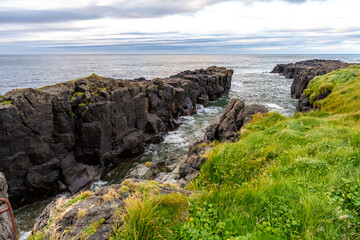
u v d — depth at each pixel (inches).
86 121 646.5
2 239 165.6
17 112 517.3
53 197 597.9
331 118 579.8
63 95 609.3
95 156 665.6
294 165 250.1
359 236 127.6
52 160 593.0
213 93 1900.8
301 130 445.4
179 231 140.2
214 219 154.3
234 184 273.4
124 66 6973.4
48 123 580.7
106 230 145.3
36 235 163.9
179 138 995.3
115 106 733.9
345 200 162.1
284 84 2783.0
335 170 209.9
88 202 191.3
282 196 170.6
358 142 297.9
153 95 1026.1
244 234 136.8
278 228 137.2
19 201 545.0
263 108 729.0
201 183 312.8
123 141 760.3
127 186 217.6
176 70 5241.1
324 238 129.4
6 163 507.8
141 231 131.8
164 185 265.9
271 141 370.3
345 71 1087.0
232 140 588.1
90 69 5590.6
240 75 3914.9
